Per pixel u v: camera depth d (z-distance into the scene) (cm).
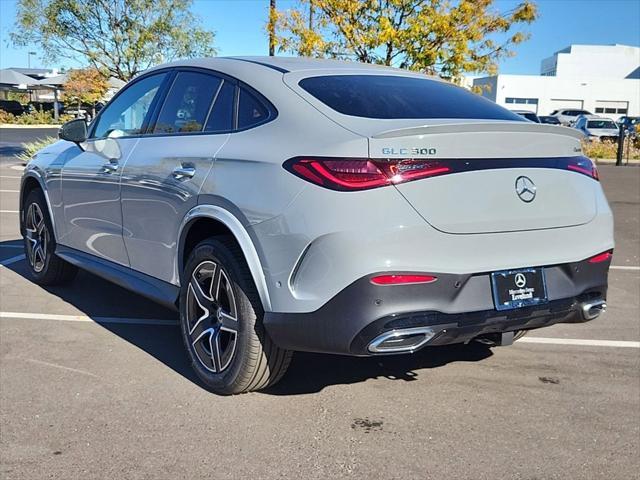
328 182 311
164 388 388
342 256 306
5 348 445
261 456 316
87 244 512
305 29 1642
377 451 323
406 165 310
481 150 329
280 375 368
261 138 355
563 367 439
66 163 527
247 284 349
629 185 1686
